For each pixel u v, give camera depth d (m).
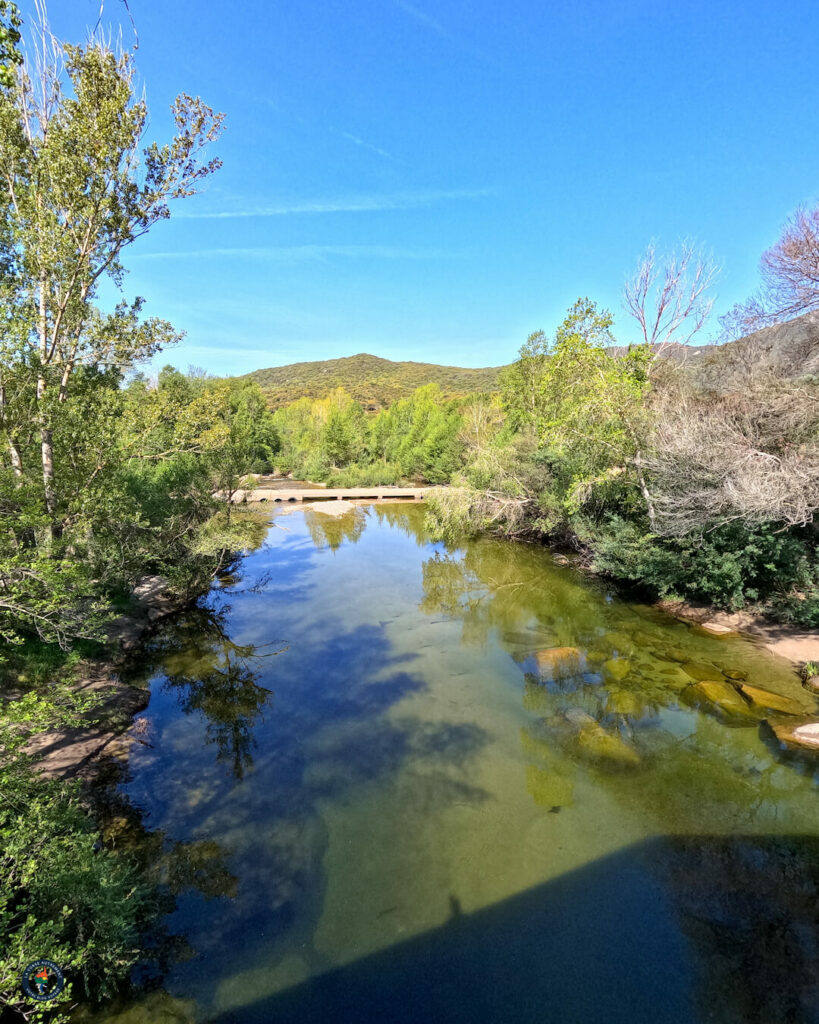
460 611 14.24
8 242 8.91
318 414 63.09
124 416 12.32
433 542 23.12
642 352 14.16
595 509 17.36
